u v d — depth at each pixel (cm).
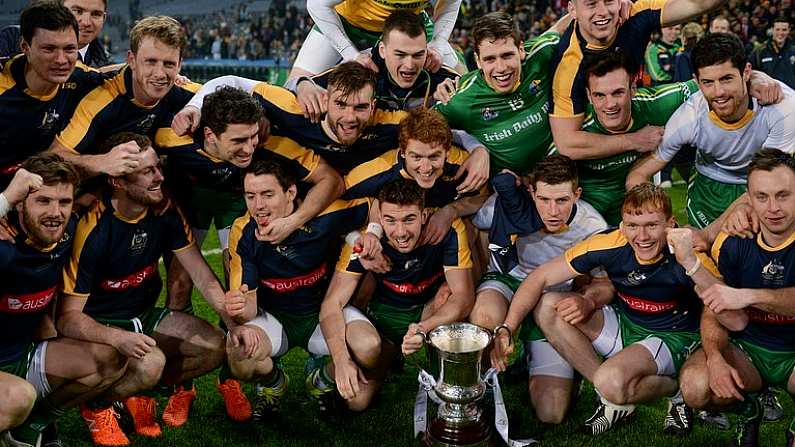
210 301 382
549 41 409
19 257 324
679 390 368
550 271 373
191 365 382
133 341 339
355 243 375
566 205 369
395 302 401
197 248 393
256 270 384
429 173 363
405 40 390
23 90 359
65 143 367
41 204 317
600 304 385
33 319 343
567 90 394
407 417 397
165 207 377
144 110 387
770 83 370
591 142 391
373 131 395
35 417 348
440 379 343
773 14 1307
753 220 338
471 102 407
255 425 390
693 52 363
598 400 391
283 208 367
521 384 434
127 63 379
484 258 423
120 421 386
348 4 482
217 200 424
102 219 356
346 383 355
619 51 381
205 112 355
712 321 347
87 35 460
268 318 393
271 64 1906
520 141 416
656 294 364
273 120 393
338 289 384
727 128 382
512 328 366
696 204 424
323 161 393
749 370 347
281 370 402
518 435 375
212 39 2350
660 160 402
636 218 346
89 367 344
